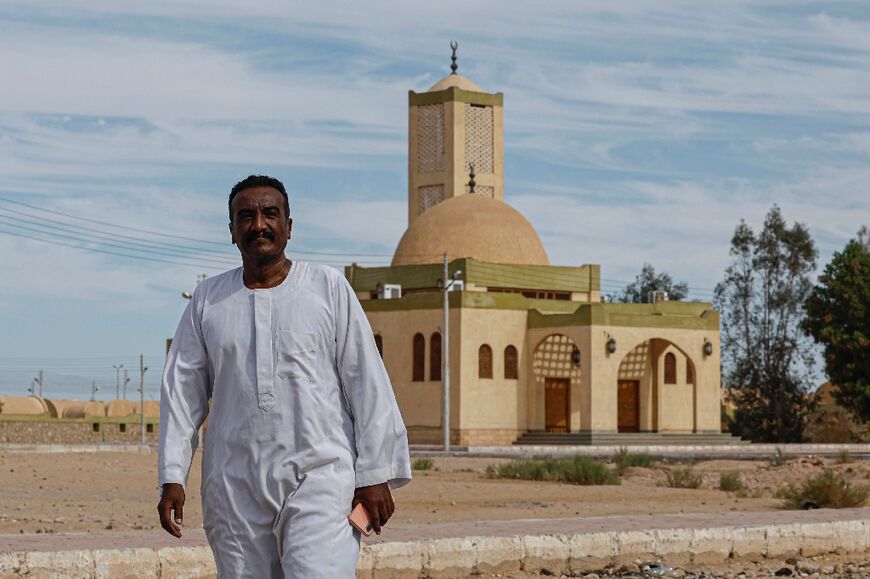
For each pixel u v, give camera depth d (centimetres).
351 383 589
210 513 580
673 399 5734
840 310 6244
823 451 5162
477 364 5347
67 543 1156
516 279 5725
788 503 2156
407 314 5466
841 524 1448
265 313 583
